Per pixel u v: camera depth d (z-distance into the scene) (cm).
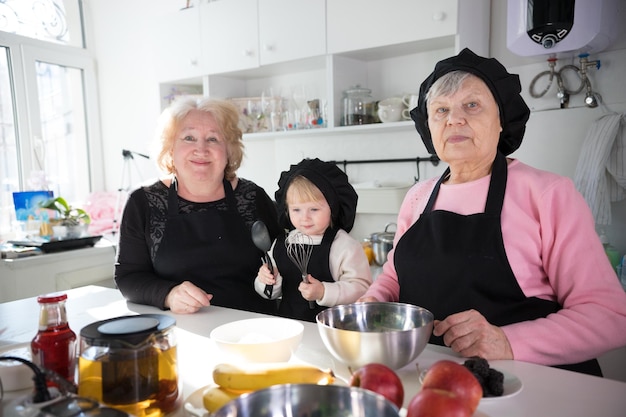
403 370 80
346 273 141
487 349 83
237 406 53
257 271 154
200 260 145
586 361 97
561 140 193
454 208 108
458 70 104
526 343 84
